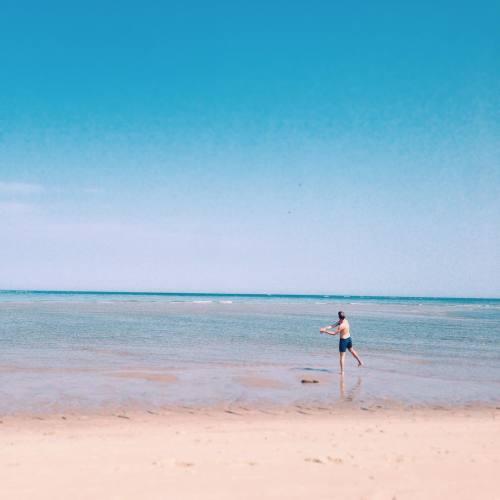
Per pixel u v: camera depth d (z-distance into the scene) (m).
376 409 12.26
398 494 5.81
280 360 19.88
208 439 8.85
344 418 11.25
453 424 10.74
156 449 7.98
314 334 31.41
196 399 12.77
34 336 26.70
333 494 5.76
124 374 15.86
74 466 6.82
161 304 88.06
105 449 7.95
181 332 31.02
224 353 21.52
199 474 6.45
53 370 16.28
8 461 7.09
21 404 11.73
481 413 12.16
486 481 6.40
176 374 16.12
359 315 58.94
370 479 6.36
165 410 11.60
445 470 6.87
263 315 54.59
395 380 16.08
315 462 7.19
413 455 7.80
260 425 10.34
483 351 24.31
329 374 16.91
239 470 6.68
